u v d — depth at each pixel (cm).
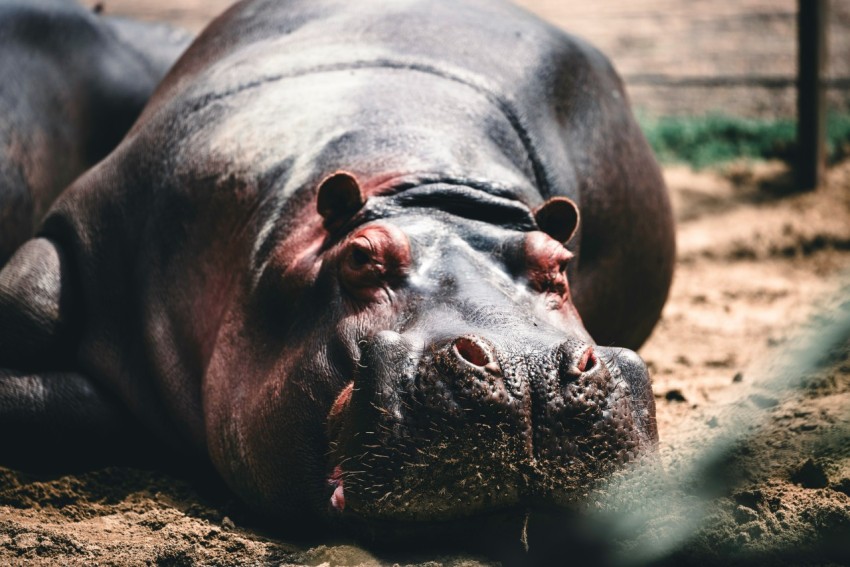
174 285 2081
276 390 1727
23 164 2770
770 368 2291
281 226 1884
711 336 3111
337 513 1584
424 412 1433
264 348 1817
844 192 4559
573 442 1441
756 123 5191
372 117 1980
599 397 1455
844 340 2169
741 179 4722
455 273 1630
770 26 6272
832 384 1986
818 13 4459
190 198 2077
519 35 2366
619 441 1462
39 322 2198
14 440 2133
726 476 1688
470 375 1420
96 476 2066
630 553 1488
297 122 2030
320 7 2383
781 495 1594
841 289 3256
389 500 1446
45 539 1659
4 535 1675
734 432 1859
